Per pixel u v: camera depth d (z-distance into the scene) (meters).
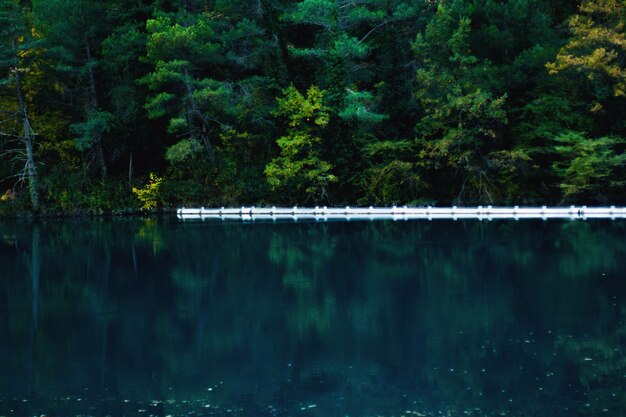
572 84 52.66
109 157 62.31
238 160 61.28
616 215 49.31
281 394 15.32
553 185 55.34
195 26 56.50
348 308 22.89
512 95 55.19
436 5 61.75
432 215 52.97
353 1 60.81
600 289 24.53
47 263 33.97
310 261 32.53
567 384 15.40
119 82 59.34
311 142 57.47
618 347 17.88
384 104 58.28
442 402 14.62
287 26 61.03
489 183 54.66
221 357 17.98
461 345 18.42
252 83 59.69
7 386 16.05
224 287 27.00
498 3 57.28
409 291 25.25
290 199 59.06
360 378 16.22
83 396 15.38
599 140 49.84
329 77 57.16
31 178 58.25
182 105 57.75
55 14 58.00
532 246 34.81
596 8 51.66
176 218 56.25
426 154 55.38
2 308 24.05
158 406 14.75
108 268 32.16
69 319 22.30
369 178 57.47
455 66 54.72
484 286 25.66
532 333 19.28
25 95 59.59
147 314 22.81
